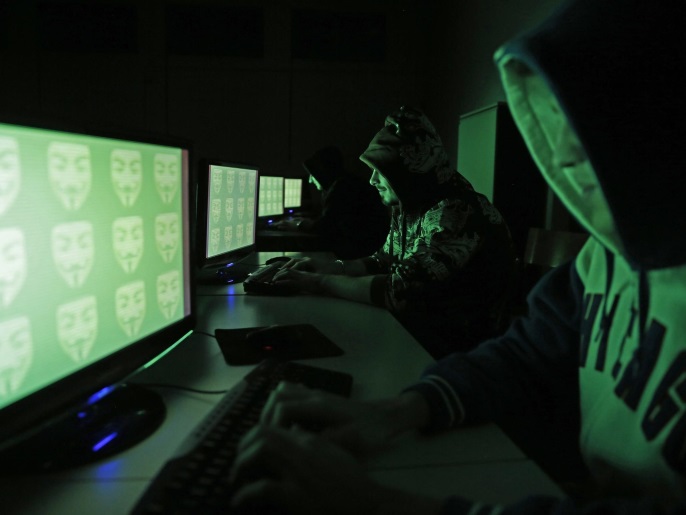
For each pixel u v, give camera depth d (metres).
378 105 6.76
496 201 3.51
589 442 0.72
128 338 0.81
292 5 6.53
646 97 0.50
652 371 0.61
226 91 6.62
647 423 0.60
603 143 0.51
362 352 1.11
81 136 0.69
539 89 0.63
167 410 0.79
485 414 0.78
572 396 0.87
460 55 5.37
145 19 6.43
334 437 0.63
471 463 0.67
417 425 0.73
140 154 0.83
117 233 0.78
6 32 6.30
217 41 6.57
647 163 0.51
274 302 1.58
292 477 0.49
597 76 0.51
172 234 0.95
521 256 3.47
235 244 2.06
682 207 0.51
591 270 0.82
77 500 0.57
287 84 6.66
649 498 0.47
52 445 0.66
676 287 0.59
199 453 0.58
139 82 6.50
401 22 6.67
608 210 0.55
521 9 3.83
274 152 6.74
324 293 1.71
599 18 0.52
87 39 6.42
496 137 3.49
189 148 1.00
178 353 1.08
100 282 0.74
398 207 1.90
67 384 0.66
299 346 1.12
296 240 4.13
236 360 1.03
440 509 0.49
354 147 6.79
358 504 0.48
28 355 0.60
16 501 0.56
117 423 0.73
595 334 0.75
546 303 0.89
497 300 1.66
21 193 0.59
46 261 0.63
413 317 1.55
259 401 0.74
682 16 0.50
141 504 0.50
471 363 0.84
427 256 1.54
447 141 5.82
